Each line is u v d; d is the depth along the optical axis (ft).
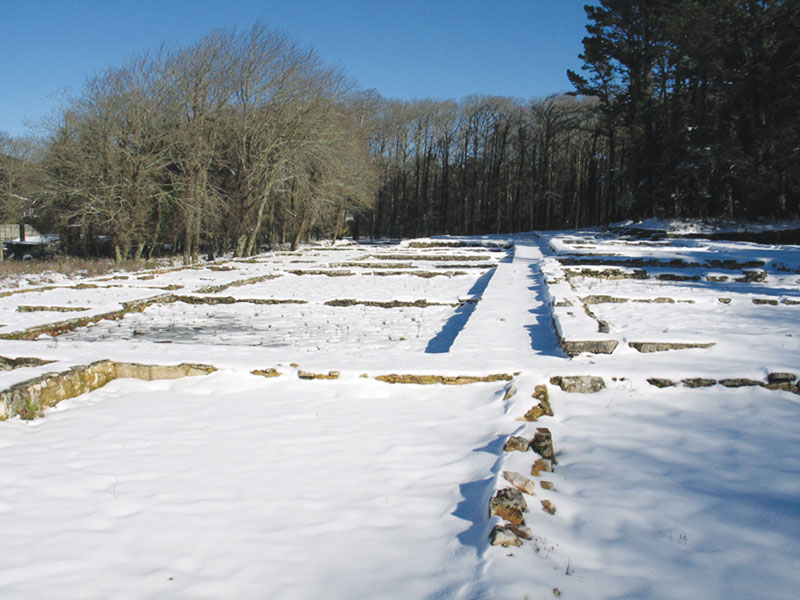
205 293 53.78
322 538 12.12
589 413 19.88
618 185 173.58
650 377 21.67
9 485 14.49
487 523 12.30
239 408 21.27
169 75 102.83
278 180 111.96
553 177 201.26
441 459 16.33
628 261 65.00
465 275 69.10
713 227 103.19
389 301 47.85
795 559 11.02
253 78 107.65
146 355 25.89
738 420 18.49
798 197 107.86
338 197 123.44
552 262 64.49
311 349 32.01
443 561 11.19
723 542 11.75
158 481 14.84
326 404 21.58
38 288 55.47
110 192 97.60
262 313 45.85
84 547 11.59
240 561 11.21
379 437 18.12
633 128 130.31
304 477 15.16
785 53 96.07
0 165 123.95
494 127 204.33
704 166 106.11
